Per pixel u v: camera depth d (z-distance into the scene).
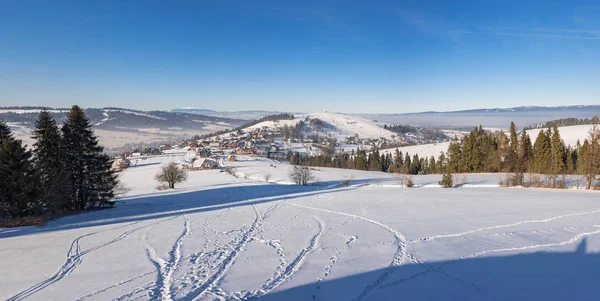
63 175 29.41
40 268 13.19
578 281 11.62
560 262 13.61
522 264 13.38
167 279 11.83
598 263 13.45
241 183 67.81
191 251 15.76
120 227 22.19
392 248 15.89
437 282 11.52
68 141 30.89
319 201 36.47
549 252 14.99
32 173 26.30
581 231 18.97
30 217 24.64
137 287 11.08
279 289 10.88
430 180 64.19
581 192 41.19
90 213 29.39
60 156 30.19
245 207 32.78
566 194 38.69
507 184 51.31
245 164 116.50
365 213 27.38
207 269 12.95
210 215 27.77
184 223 23.80
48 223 24.03
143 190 60.12
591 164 44.75
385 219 24.23
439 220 23.38
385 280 11.72
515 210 27.11
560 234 18.34
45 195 26.84
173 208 32.91
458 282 11.54
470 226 20.97
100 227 22.22
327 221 23.88
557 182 49.44
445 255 14.62
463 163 76.75
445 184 52.62
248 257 14.62
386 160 119.12
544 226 20.56
